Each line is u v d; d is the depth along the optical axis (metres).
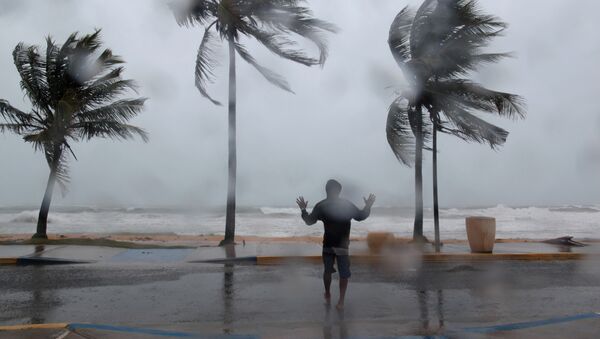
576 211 70.62
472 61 15.58
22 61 16.31
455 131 16.17
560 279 10.16
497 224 41.09
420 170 16.53
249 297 8.29
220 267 11.54
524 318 6.96
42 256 12.20
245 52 15.92
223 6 14.75
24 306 7.56
